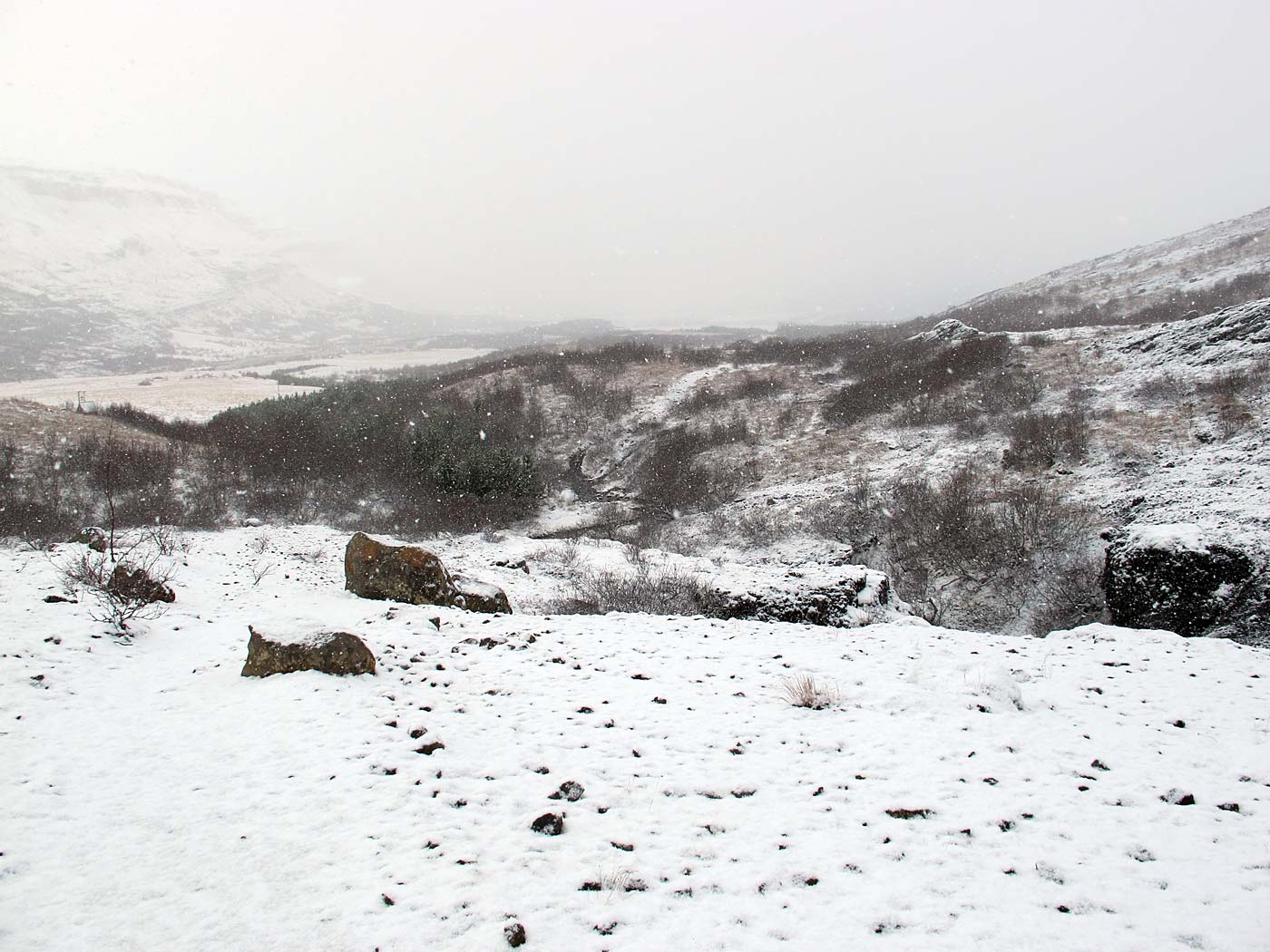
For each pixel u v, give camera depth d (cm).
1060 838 421
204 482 3366
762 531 2748
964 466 2766
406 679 727
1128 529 1741
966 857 399
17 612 912
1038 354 3784
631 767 522
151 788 491
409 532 3053
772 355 5319
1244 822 442
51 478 3103
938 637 957
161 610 1082
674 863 395
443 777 504
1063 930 334
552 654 838
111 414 4369
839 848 409
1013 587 2103
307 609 1085
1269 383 2611
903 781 496
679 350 5950
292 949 327
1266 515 1697
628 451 4128
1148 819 445
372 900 362
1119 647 907
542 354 5912
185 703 664
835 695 674
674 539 2911
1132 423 2712
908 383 3912
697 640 934
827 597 1407
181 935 339
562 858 401
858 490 2761
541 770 517
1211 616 1390
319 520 3194
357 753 540
